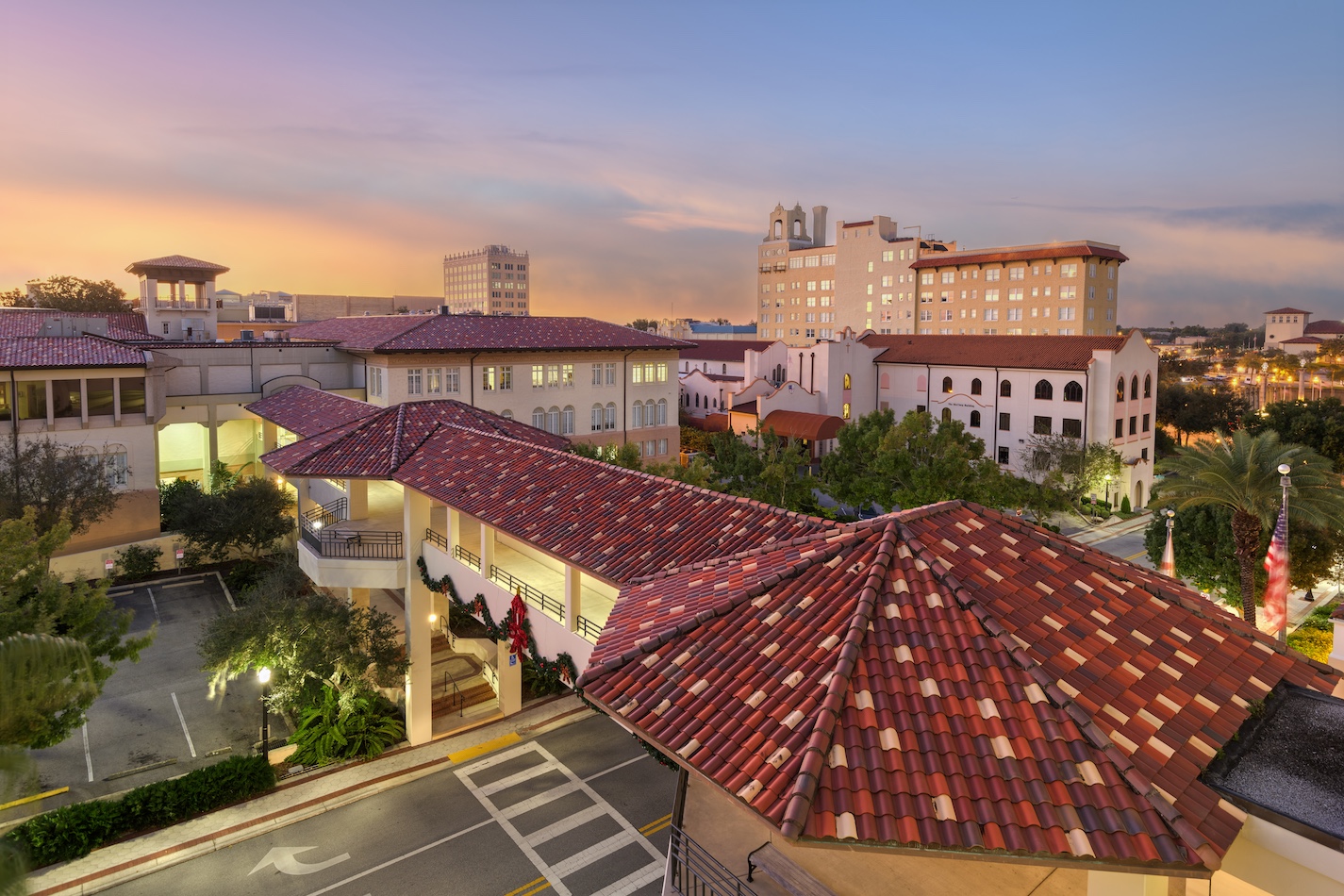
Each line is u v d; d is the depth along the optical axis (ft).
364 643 86.89
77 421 135.03
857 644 32.37
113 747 85.46
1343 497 93.20
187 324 185.78
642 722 32.40
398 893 64.08
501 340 176.14
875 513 176.14
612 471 69.15
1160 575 46.47
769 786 26.78
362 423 93.66
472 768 82.69
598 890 64.59
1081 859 24.11
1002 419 210.59
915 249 381.19
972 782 26.55
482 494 72.28
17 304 276.62
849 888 34.86
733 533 52.80
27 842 65.98
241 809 74.79
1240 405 264.93
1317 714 33.78
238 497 133.18
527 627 67.51
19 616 64.80
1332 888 26.16
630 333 202.69
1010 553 41.70
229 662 81.05
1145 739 29.30
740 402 253.24
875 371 249.34
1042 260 332.80
